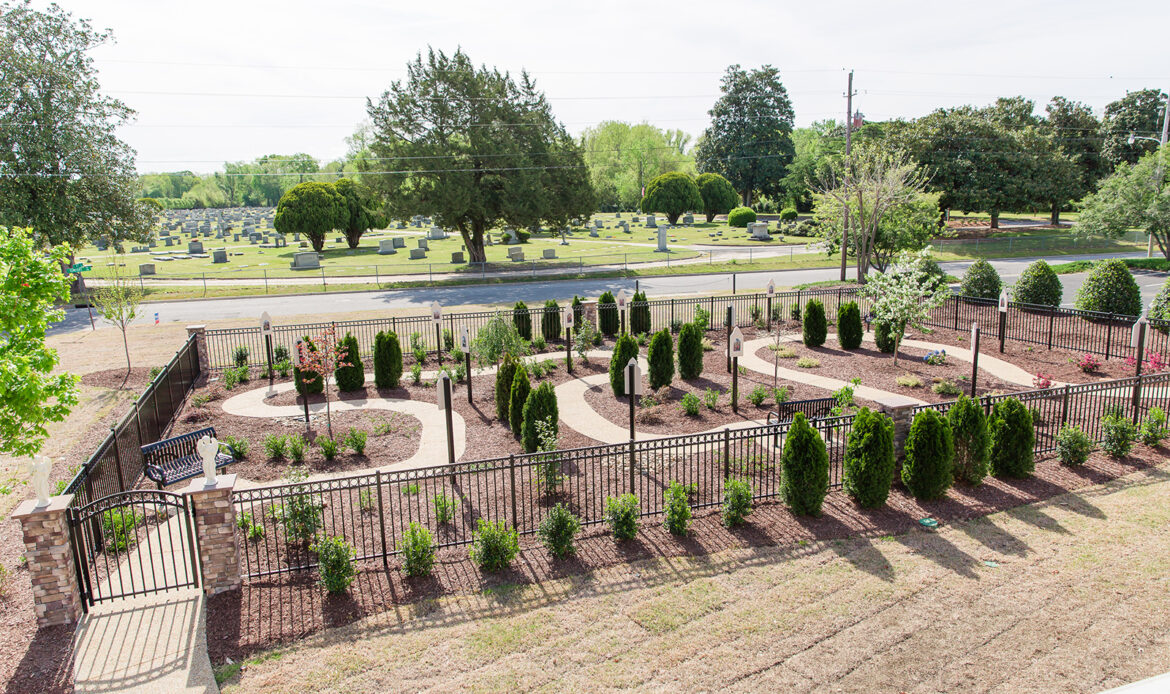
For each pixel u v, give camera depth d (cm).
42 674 687
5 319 915
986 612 759
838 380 1733
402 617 773
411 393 1711
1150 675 656
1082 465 1153
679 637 726
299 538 929
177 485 1166
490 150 3772
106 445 1034
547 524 890
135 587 844
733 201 7762
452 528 981
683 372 1753
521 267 4256
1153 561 850
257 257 5025
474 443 1357
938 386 1619
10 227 2875
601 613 771
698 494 1076
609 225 7706
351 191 5294
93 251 5725
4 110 2972
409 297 3266
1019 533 935
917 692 640
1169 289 2125
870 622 745
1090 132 6525
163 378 1452
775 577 837
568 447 1298
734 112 8750
